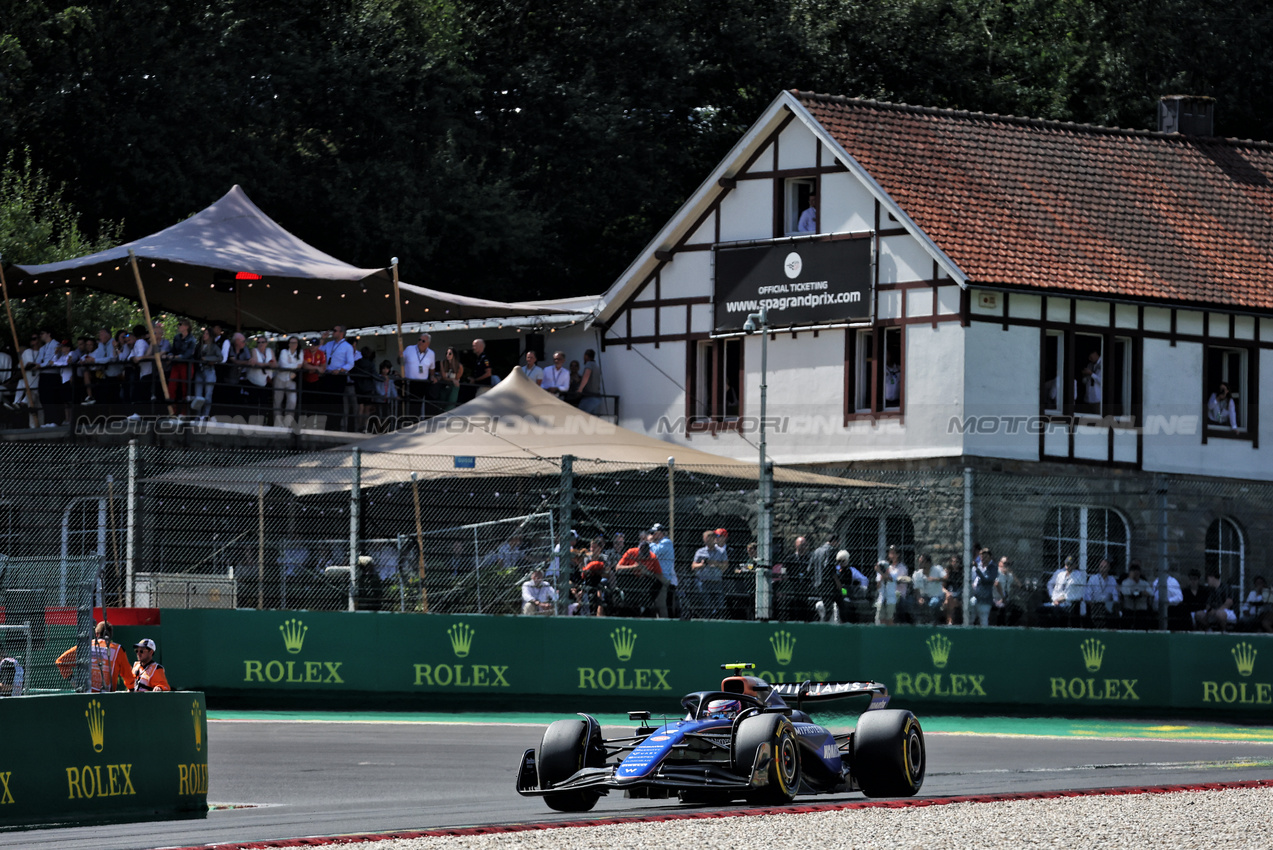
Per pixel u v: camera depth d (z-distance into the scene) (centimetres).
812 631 6656
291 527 6869
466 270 13025
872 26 13900
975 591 7150
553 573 6669
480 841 2925
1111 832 3055
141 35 11700
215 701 6203
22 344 10250
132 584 6262
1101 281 9200
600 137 12938
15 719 3281
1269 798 3700
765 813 3341
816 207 9500
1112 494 8700
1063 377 9112
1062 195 9806
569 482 6538
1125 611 7269
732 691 3712
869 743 3725
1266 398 9700
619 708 6494
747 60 13675
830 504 7869
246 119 11975
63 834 3158
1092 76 14088
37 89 11388
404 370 9012
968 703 6775
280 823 3344
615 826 3150
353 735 5488
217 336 8688
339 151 12638
